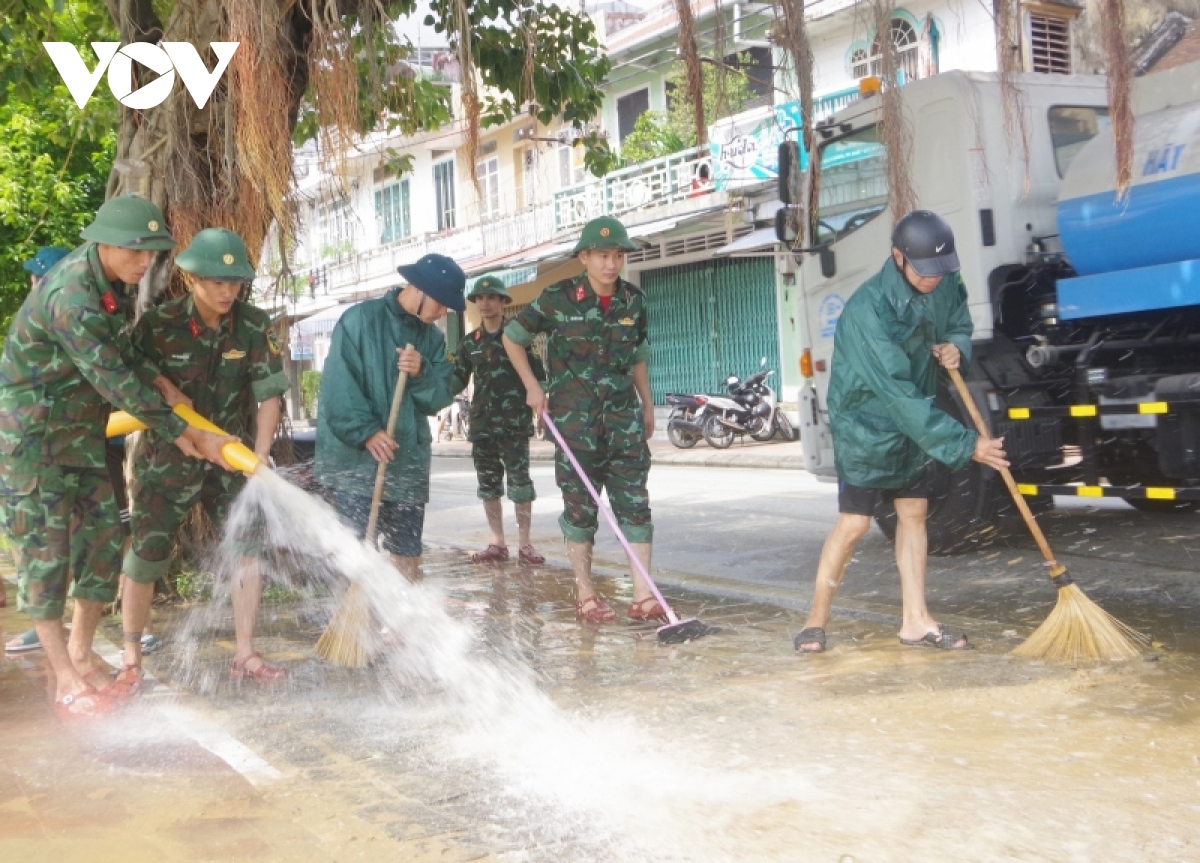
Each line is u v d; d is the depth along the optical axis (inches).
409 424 215.0
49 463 174.7
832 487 475.5
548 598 263.7
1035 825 121.1
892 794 131.3
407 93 223.0
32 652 221.8
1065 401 268.1
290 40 221.0
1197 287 220.7
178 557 264.8
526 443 319.0
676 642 212.2
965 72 281.6
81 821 132.3
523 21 263.9
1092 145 246.8
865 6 237.6
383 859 119.3
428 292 211.0
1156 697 164.7
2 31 345.7
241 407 198.1
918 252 187.0
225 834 127.0
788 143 323.0
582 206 876.6
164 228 173.5
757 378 740.7
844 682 180.1
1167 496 231.0
